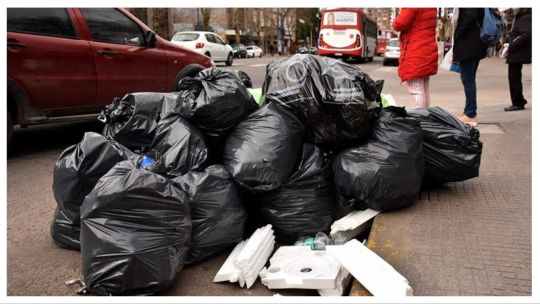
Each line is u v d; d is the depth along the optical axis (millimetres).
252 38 68875
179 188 2713
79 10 5367
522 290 2293
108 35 5645
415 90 5312
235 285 2564
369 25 29375
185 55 6629
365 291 2324
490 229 2939
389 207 3162
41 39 4949
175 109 3271
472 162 3535
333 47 24828
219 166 2975
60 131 6750
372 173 3037
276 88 3299
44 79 4988
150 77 6086
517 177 3969
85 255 2406
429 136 3541
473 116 6156
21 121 4918
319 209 3076
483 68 19016
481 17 5707
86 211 2402
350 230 2982
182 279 2627
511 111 7152
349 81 3178
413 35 5133
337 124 3170
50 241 3145
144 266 2350
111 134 3498
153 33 6117
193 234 2709
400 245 2744
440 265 2531
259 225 3164
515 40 6883
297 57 3404
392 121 3227
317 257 2635
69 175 2848
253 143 2971
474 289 2314
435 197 3512
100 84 5496
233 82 3281
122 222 2375
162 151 3074
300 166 3070
